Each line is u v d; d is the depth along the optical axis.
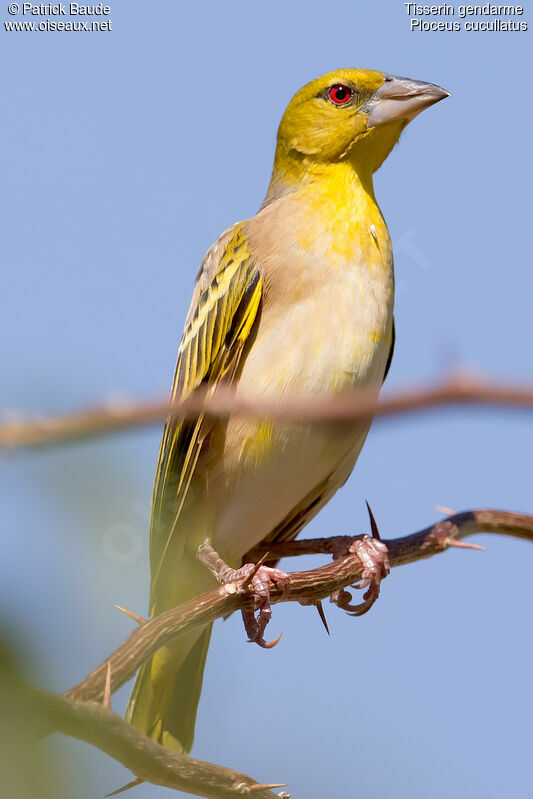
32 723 2.61
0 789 2.56
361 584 9.15
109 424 2.48
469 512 8.97
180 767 6.04
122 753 5.54
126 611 2.75
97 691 5.31
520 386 2.27
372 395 2.89
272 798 6.53
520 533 8.91
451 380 2.29
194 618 7.47
